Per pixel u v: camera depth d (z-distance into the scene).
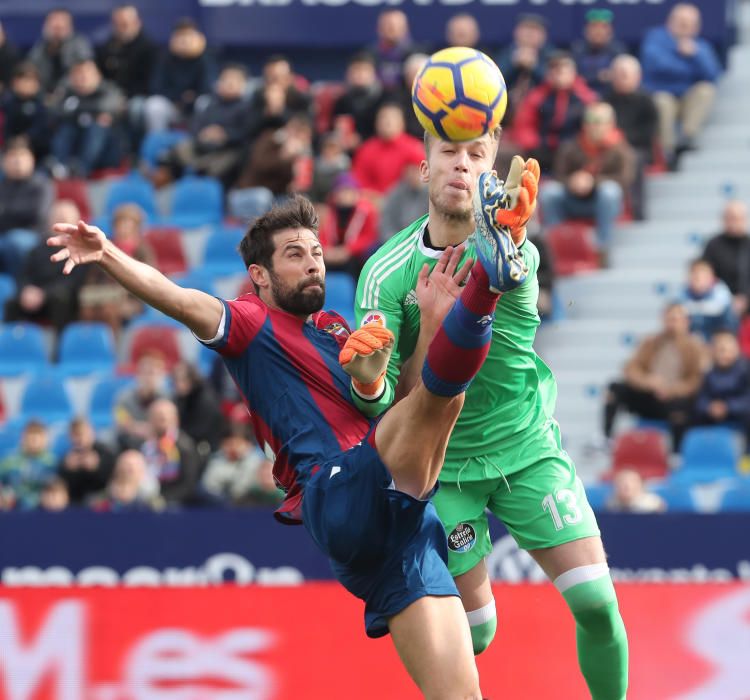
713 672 25.28
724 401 38.88
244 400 17.58
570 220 45.38
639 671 25.34
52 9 57.88
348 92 49.25
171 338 43.66
